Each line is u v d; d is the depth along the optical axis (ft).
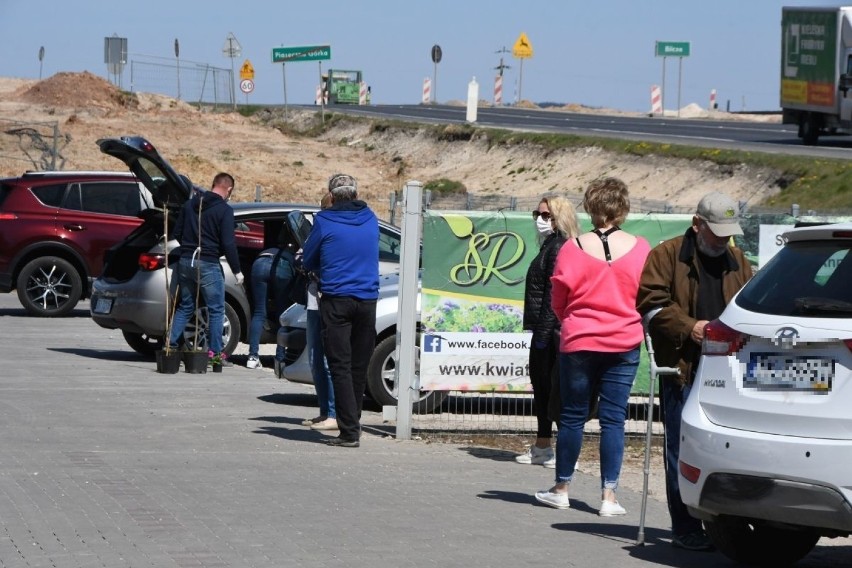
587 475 48.62
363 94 408.46
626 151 195.72
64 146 205.16
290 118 299.99
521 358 56.34
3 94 287.07
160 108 276.00
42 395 60.80
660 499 44.60
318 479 44.39
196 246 71.97
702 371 33.91
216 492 41.24
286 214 76.69
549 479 47.16
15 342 84.28
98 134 230.07
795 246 33.68
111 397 61.36
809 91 198.49
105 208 102.12
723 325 33.53
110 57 283.18
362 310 51.49
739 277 37.27
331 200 53.16
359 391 52.47
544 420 49.60
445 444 53.93
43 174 102.27
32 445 47.83
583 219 58.95
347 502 40.78
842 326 31.17
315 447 50.96
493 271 56.08
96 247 101.30
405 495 42.45
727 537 35.27
